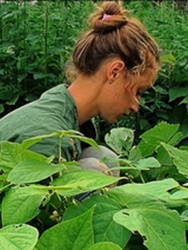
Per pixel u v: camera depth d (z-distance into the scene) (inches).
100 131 154.8
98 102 91.0
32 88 173.0
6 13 177.6
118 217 51.1
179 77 161.5
